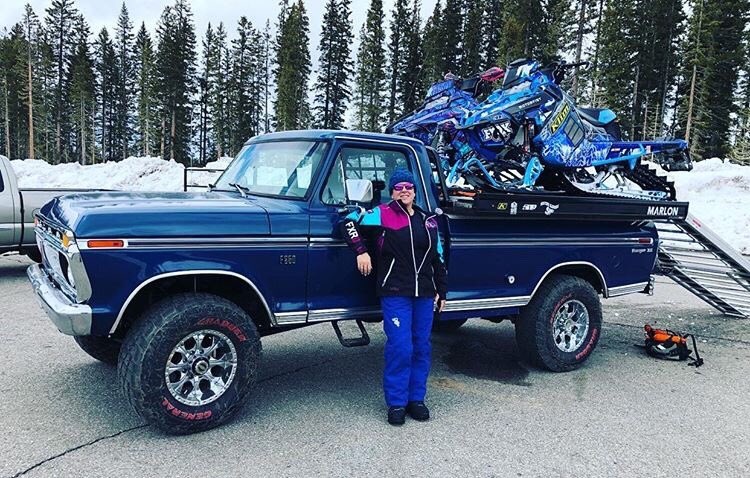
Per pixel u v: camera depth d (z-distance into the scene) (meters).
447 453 3.68
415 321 4.20
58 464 3.35
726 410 4.58
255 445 3.69
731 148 41.12
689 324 7.48
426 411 4.18
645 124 44.97
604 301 8.91
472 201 4.57
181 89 59.06
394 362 4.09
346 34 54.03
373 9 52.06
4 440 3.63
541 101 5.96
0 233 8.66
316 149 4.40
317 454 3.60
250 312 4.32
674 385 5.14
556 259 5.41
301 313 4.14
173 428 3.69
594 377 5.31
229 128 63.72
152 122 62.41
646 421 4.31
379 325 6.89
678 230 6.93
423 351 4.21
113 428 3.85
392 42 53.16
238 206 3.95
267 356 5.64
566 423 4.22
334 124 55.19
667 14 42.91
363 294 4.41
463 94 6.56
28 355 5.28
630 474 3.50
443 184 4.94
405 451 3.68
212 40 63.22
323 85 55.00
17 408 4.13
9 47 64.31
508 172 6.74
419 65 52.03
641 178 6.95
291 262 4.04
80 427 3.85
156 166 22.09
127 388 3.59
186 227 3.65
